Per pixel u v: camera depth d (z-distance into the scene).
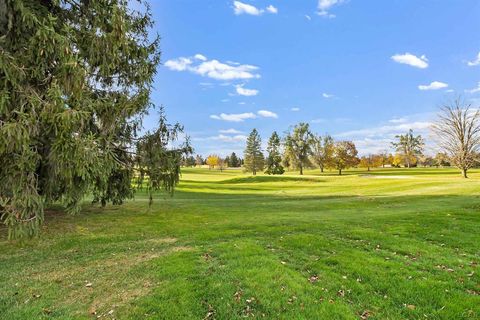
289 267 6.34
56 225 10.70
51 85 6.63
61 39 6.79
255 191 31.97
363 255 6.97
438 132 36.66
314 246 7.71
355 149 60.12
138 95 9.62
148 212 13.84
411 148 83.44
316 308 4.73
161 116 11.73
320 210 14.70
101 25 8.67
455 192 20.72
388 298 5.05
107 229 10.29
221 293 5.20
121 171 11.62
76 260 7.14
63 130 6.51
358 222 10.66
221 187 36.72
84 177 7.14
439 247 7.62
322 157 63.34
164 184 12.11
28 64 6.82
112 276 6.09
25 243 8.50
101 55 8.44
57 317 4.62
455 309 4.67
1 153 6.13
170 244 8.34
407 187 27.06
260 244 8.04
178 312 4.68
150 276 6.00
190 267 6.32
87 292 5.43
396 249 7.44
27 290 5.54
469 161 35.34
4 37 6.56
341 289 5.36
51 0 8.35
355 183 35.31
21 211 6.54
